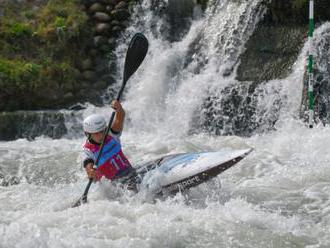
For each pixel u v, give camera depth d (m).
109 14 46.56
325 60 35.47
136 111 40.91
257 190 24.16
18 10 46.31
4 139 39.69
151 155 31.06
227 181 25.66
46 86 42.91
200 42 42.47
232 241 17.94
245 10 40.44
